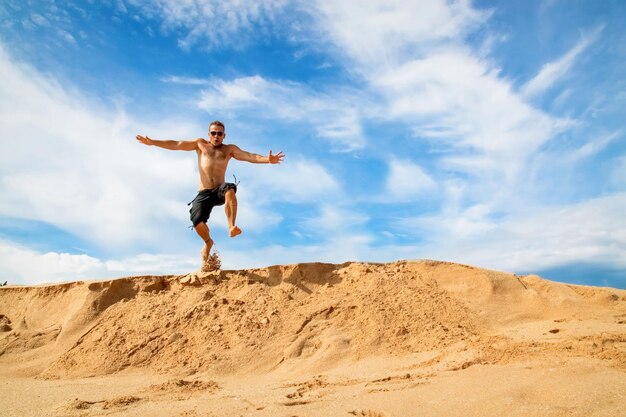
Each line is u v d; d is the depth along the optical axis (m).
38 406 5.98
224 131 10.55
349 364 7.29
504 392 4.83
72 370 8.20
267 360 7.76
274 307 9.04
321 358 7.48
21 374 8.34
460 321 8.31
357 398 5.35
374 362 7.19
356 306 8.74
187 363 7.85
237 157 10.53
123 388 6.82
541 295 9.16
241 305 9.16
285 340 8.16
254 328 8.49
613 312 8.52
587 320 8.00
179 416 5.13
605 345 6.28
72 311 10.04
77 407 5.74
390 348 7.65
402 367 6.72
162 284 10.38
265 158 10.25
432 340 7.68
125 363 8.13
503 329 8.12
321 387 6.12
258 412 5.10
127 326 9.09
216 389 6.57
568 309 8.66
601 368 5.25
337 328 8.32
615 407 4.20
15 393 6.83
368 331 8.09
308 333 8.26
